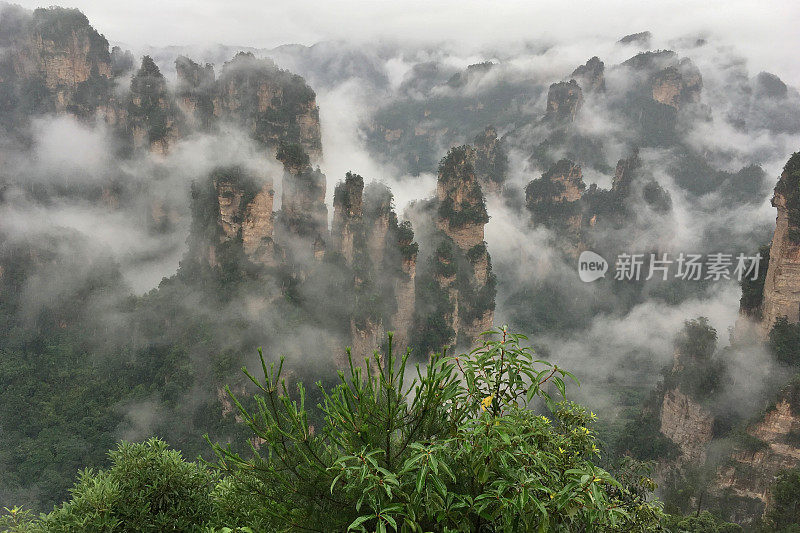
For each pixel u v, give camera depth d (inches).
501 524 211.6
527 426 236.5
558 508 208.4
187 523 338.3
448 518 205.3
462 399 233.1
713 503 1577.3
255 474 225.9
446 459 222.4
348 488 199.6
